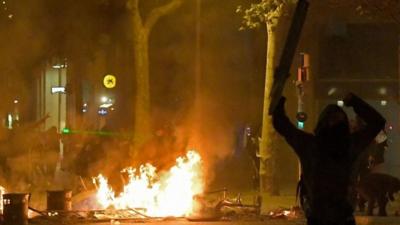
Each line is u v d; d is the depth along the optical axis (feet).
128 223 88.69
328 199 34.91
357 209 96.17
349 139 35.35
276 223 86.94
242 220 90.02
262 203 110.52
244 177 163.63
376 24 154.20
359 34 155.22
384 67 155.74
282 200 115.44
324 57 155.74
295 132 35.50
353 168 36.45
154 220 90.63
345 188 35.06
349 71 155.94
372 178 90.07
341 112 35.58
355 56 155.74
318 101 155.22
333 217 34.81
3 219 85.05
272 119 35.58
